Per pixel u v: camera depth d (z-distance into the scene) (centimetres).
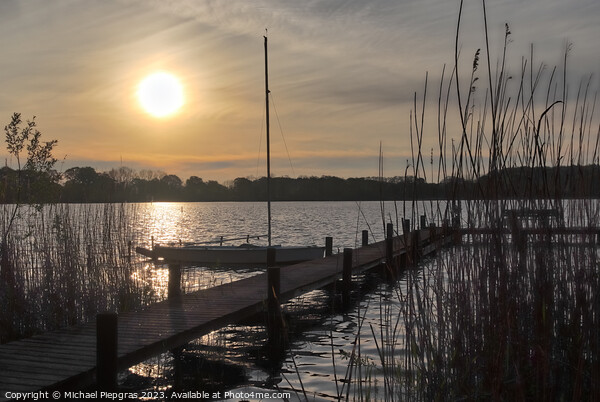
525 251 392
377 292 1385
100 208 1018
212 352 864
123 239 1035
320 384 675
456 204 404
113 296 965
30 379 568
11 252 845
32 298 830
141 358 676
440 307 411
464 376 385
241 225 5909
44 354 659
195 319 838
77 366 611
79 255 933
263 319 1120
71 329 791
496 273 384
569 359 378
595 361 345
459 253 405
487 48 377
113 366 615
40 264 866
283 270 1416
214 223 6378
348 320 1096
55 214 909
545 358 347
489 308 385
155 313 887
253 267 2188
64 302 848
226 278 1869
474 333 390
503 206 390
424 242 1483
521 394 339
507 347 368
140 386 693
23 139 916
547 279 379
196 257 2236
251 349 884
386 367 498
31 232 889
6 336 792
